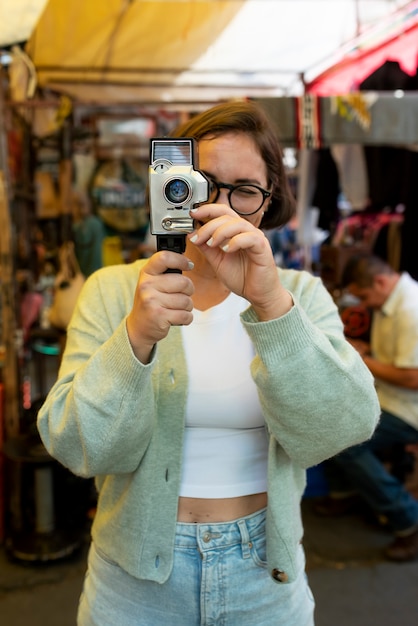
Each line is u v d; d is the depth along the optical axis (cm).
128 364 81
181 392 97
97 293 105
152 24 269
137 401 83
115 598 102
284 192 114
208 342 101
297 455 92
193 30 276
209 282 104
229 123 98
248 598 101
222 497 101
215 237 74
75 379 86
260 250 75
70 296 292
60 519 271
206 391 98
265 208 108
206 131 99
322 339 83
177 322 78
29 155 311
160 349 100
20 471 262
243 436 102
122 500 98
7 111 259
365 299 274
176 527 100
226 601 100
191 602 100
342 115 238
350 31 276
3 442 265
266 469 104
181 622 101
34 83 256
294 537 100
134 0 243
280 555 97
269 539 98
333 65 318
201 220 79
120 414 83
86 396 83
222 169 98
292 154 411
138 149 446
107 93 367
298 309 81
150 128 457
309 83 348
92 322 101
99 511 106
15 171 286
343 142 240
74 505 274
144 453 96
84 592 109
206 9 254
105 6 249
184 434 100
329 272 344
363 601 236
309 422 85
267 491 99
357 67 313
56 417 90
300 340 80
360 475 260
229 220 75
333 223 366
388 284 268
